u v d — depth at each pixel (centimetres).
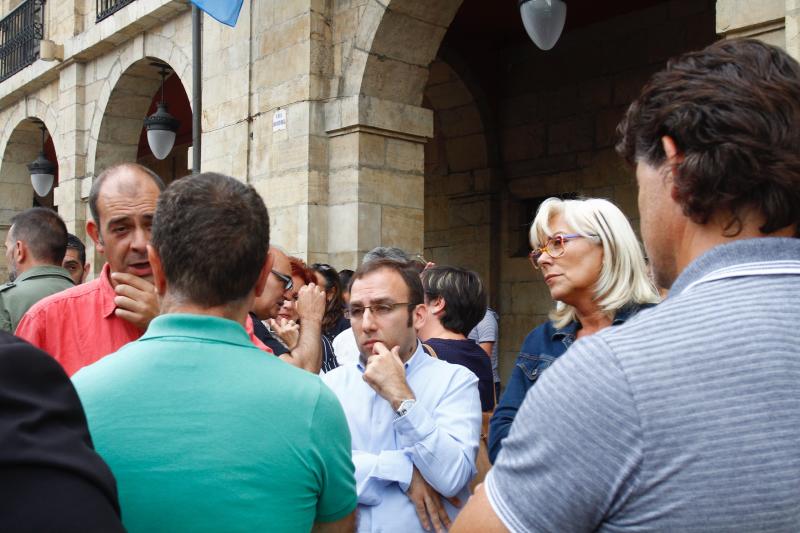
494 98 949
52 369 100
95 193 221
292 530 135
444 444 220
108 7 962
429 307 321
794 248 103
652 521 93
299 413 141
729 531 91
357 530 222
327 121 647
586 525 98
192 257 145
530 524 99
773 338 96
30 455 88
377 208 634
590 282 239
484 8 841
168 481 128
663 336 99
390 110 637
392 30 619
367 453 229
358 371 253
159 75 964
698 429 92
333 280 439
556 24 487
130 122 1007
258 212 154
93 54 1005
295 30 661
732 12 395
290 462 136
